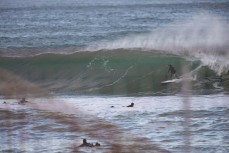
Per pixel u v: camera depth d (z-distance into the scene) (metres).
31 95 42.81
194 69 90.25
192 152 40.47
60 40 166.62
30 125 42.47
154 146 35.28
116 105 65.69
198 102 64.56
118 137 33.50
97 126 35.84
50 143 39.22
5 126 42.91
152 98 73.12
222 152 40.78
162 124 50.91
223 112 56.66
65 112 40.53
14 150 38.09
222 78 85.12
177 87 82.62
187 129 39.88
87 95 81.25
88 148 36.25
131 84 89.00
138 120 53.81
